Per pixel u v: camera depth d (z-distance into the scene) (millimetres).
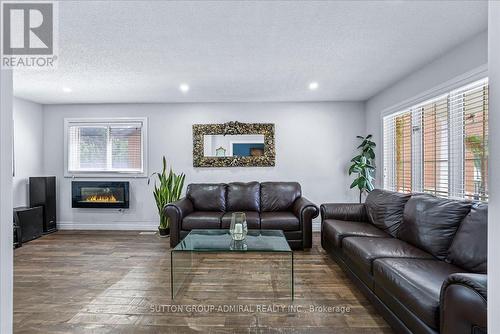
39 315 2180
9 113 660
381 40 2570
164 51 2777
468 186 2641
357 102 5004
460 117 2736
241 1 1946
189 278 2900
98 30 2338
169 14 2104
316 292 2561
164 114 5062
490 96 671
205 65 3178
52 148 5102
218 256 3637
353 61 3078
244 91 4301
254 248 2568
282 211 4371
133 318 2139
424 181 3352
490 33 675
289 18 2176
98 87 4016
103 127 5090
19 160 4613
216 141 5047
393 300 1873
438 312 1452
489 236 669
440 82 2949
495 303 636
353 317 2143
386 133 4297
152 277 2908
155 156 5074
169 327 2020
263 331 1969
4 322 640
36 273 3012
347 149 5020
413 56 2941
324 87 4109
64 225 5094
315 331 1966
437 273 1824
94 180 5094
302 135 5035
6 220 645
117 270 3098
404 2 1982
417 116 3500
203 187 4555
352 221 3520
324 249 3633
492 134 663
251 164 5020
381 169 4375
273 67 3260
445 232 2199
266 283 2771
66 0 1907
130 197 5070
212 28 2322
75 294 2527
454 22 2256
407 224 2604
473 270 1830
